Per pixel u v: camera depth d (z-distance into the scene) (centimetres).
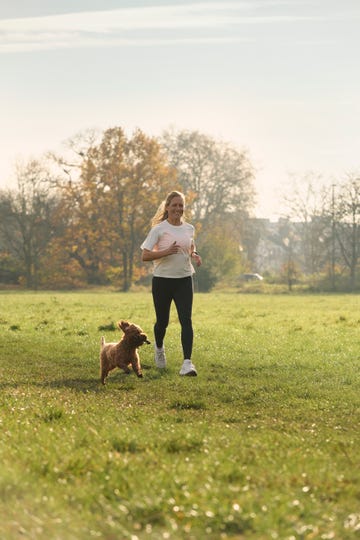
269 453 646
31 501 494
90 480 552
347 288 9112
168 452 657
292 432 806
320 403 1016
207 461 596
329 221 9200
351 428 841
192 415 927
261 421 884
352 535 445
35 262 9362
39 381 1243
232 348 1767
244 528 449
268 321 2739
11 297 5716
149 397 1076
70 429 754
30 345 1877
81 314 3158
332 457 657
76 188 8962
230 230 10344
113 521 461
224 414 934
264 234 11356
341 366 1439
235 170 10206
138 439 693
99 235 8844
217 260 9450
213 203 10175
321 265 9644
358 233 9200
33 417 850
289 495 511
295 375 1321
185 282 1273
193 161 10175
